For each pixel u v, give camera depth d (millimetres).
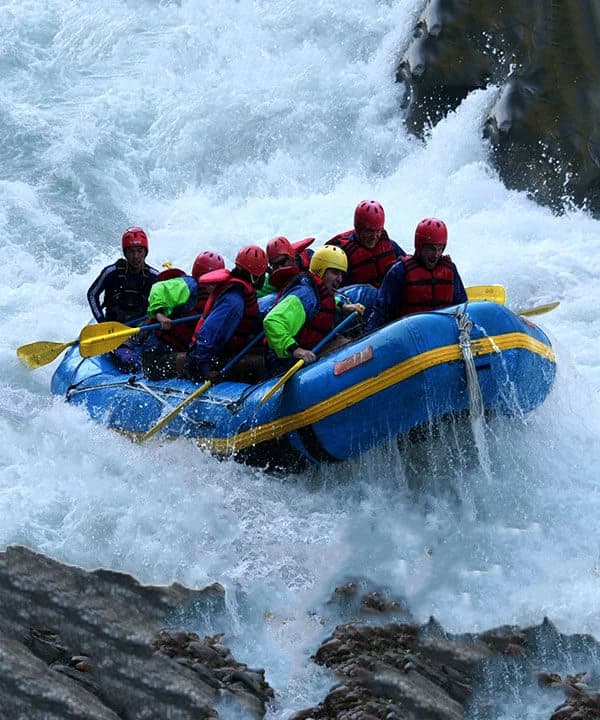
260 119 47688
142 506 22828
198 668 18703
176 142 47094
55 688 17766
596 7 46688
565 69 45188
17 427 26094
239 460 24516
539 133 44031
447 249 38812
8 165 45375
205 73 51219
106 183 44844
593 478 24062
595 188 43094
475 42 47094
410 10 51000
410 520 23062
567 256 38250
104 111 48406
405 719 17984
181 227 42594
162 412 25719
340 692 18422
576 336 31547
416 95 47406
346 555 22047
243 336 25812
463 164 44812
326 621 20344
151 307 27453
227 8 54594
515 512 23172
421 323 22875
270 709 18266
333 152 47156
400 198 43938
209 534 22422
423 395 22734
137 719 17766
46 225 41688
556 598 20750
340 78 48969
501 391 23562
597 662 19344
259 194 45562
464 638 19875
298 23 52688
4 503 22438
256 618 20297
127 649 18953
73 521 22109
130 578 20734
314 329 24641
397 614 20453
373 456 23625
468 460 23781
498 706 18500
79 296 36688
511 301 34844
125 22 55031
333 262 24469
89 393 27766
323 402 23266
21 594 19750
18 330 33688
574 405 26688
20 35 53938
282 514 23281
